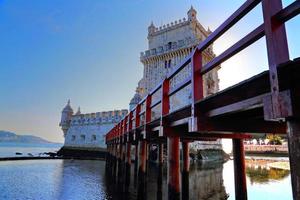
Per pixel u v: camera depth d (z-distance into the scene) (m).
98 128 59.28
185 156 12.82
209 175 27.30
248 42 3.47
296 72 2.51
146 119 10.27
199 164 40.38
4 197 15.97
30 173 27.41
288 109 2.49
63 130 67.81
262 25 3.09
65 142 65.88
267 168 35.25
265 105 2.93
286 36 2.93
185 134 7.88
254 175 27.86
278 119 2.70
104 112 59.69
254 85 3.36
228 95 4.09
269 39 2.89
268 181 23.52
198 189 19.16
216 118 5.28
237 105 3.76
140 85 56.38
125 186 16.72
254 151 72.06
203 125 5.12
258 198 16.31
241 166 8.93
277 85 2.69
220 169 34.06
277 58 2.75
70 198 15.77
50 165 36.81
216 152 54.31
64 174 26.81
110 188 18.97
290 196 16.88
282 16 2.79
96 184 20.75
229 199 16.03
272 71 2.79
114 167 25.08
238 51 3.85
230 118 5.50
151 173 27.83
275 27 2.90
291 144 2.43
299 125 2.39
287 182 22.94
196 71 5.40
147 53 57.41
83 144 60.81
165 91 7.88
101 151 55.81
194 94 5.26
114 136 27.25
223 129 5.35
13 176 24.94
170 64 53.28
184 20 56.12
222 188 19.84
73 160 47.31
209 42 4.93
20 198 15.75
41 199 15.52
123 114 55.22
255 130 5.95
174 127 7.73
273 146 68.75
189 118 5.59
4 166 34.00
